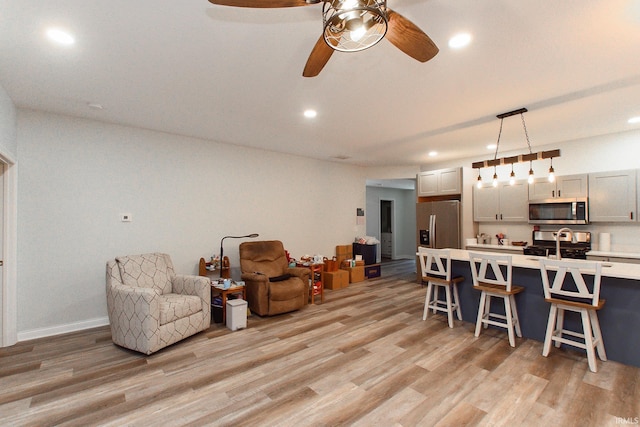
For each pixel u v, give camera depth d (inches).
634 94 115.5
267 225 210.1
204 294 137.1
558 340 110.8
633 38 79.4
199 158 179.3
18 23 72.1
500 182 208.1
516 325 130.9
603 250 167.2
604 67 95.4
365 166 277.6
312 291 183.5
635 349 104.0
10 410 82.0
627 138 164.9
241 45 82.8
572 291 117.8
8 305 123.9
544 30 76.5
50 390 91.4
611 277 108.7
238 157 196.2
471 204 224.8
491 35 78.7
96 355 114.9
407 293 207.5
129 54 87.0
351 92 114.0
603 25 74.2
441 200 246.2
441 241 223.3
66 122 139.3
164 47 83.5
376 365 106.5
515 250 189.3
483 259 129.8
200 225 179.2
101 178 147.6
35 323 131.8
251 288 163.6
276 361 109.8
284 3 53.8
